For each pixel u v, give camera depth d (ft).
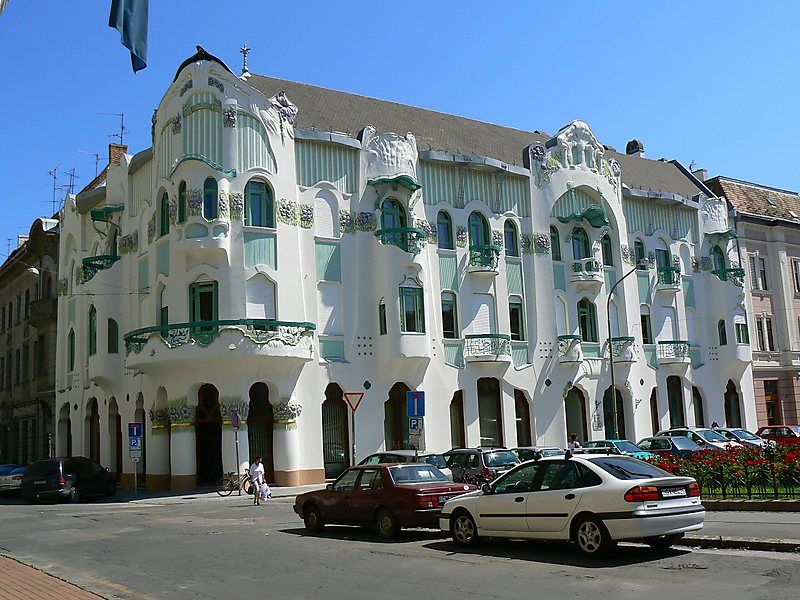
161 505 92.94
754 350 165.89
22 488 103.30
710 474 64.95
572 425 136.77
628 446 104.63
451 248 125.59
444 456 86.43
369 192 118.52
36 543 59.16
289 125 113.09
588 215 139.54
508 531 47.29
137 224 122.52
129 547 55.16
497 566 42.57
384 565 44.32
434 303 121.80
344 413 113.70
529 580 38.27
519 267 132.87
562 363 133.90
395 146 121.19
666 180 169.78
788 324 171.53
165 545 55.62
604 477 43.60
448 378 121.29
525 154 138.31
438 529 59.41
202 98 108.88
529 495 46.32
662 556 43.29
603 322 141.49
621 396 143.02
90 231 136.98
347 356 113.80
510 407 127.75
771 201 181.47
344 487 59.77
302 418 108.88
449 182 127.13
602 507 42.63
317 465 109.09
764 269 172.86
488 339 124.77
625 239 147.95
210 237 104.78
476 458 83.82
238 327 101.71
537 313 132.77
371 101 136.56
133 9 45.75
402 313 115.03
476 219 129.70
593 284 139.64
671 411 150.30
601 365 139.33
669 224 156.87
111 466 124.77
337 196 116.06
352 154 118.42
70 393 137.08
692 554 43.47
